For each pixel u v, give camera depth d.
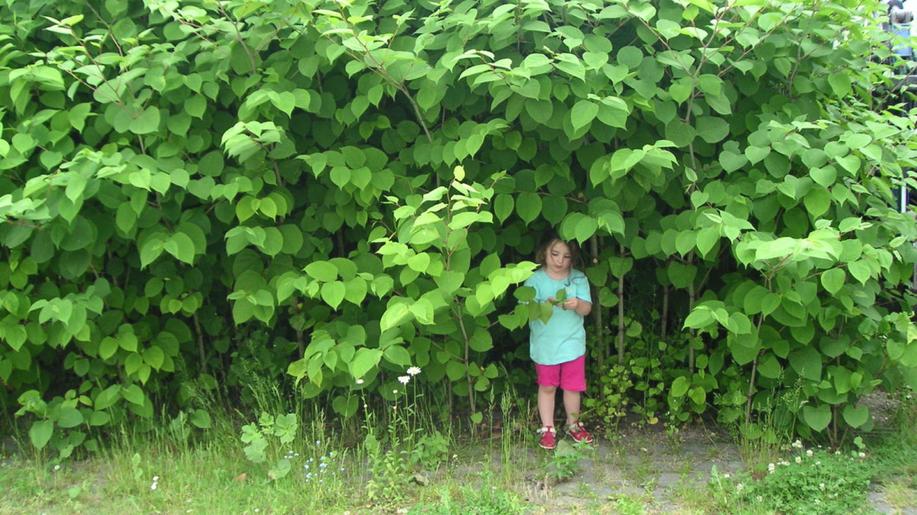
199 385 4.55
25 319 4.05
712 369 4.19
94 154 3.66
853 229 3.54
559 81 3.79
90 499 3.69
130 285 4.48
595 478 3.81
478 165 4.22
